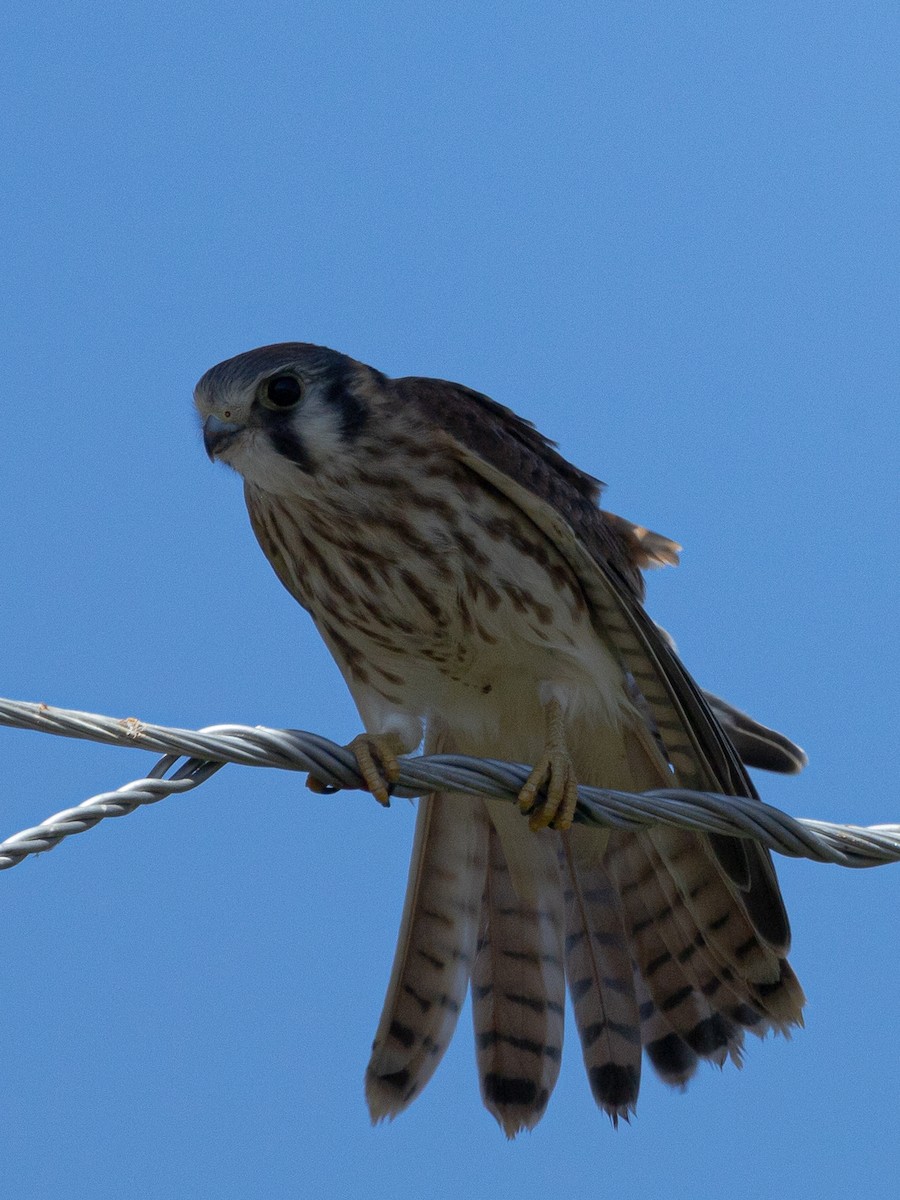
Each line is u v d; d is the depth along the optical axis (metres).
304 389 11.22
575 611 11.47
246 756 8.64
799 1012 11.48
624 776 12.14
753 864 10.56
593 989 12.16
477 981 12.33
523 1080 12.17
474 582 11.37
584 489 12.30
